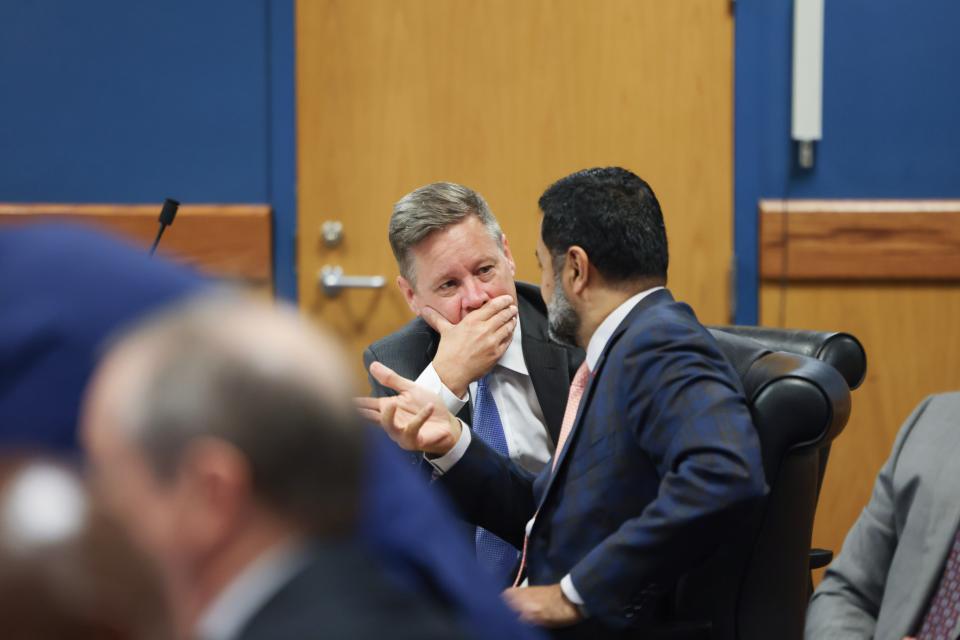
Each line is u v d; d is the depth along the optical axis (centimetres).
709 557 324
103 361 122
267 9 663
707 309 674
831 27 660
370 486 122
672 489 312
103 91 664
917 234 662
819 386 336
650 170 672
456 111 671
